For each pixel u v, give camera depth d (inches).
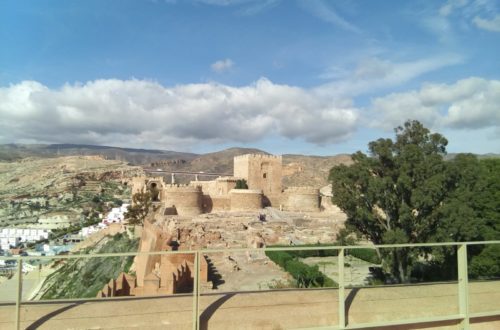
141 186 4234.7
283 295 461.4
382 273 1253.1
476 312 431.5
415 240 1090.7
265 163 3870.6
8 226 6545.3
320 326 390.0
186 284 1195.3
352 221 1190.3
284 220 2824.8
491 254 991.6
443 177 1028.5
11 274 2997.0
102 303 422.0
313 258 1835.6
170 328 366.0
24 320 370.6
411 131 1135.6
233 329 375.9
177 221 2635.3
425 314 423.5
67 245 4690.0
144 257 1675.7
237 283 1290.6
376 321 405.4
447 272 1077.1
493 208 1079.0
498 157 1347.2
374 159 1141.7
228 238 2175.2
